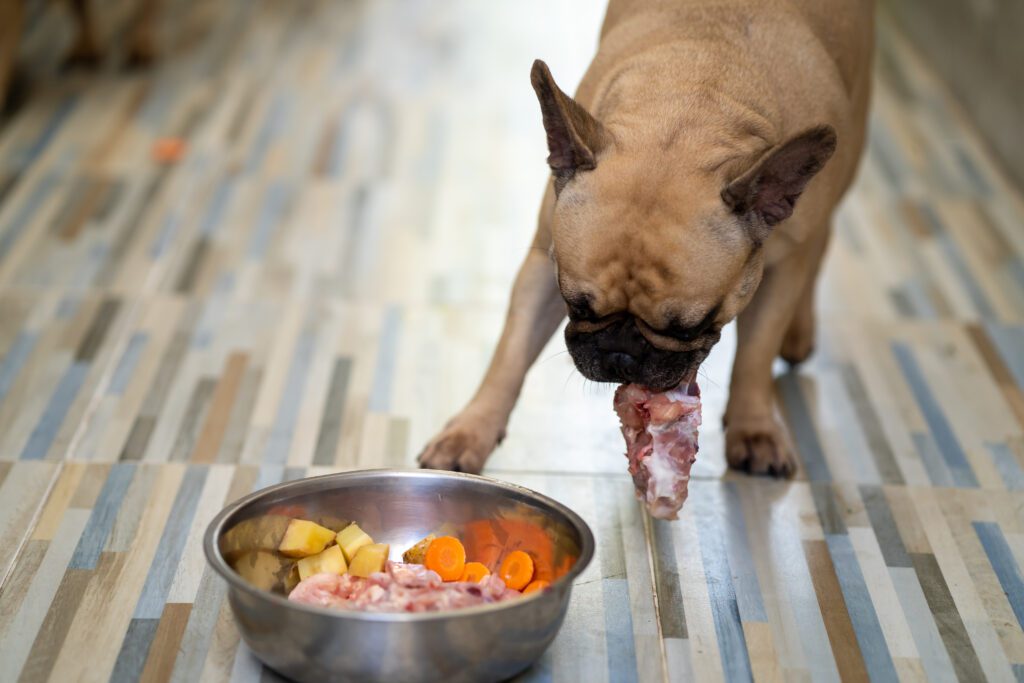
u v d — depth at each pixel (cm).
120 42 246
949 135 220
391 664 102
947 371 156
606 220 112
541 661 112
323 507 116
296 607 101
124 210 182
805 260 132
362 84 232
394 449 139
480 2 282
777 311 133
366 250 176
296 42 252
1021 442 144
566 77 239
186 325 157
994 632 118
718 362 155
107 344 153
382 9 275
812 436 143
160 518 127
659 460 116
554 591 104
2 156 195
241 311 161
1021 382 154
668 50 125
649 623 117
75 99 218
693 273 111
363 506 117
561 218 114
